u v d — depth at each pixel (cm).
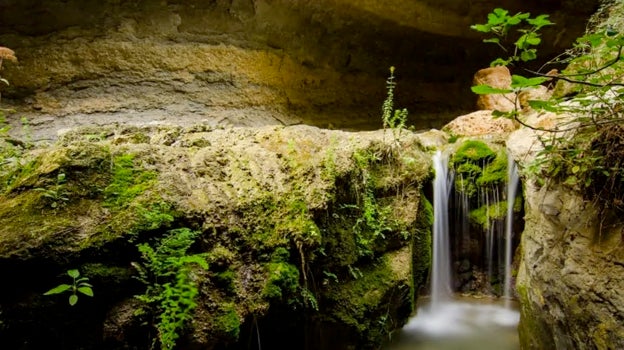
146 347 277
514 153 459
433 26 927
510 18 242
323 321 415
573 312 320
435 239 611
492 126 671
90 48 675
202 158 367
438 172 618
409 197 518
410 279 503
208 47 767
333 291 425
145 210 292
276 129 466
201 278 298
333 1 818
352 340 439
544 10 928
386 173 509
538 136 358
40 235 255
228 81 783
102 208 284
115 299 274
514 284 621
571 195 331
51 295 253
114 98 690
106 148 316
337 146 470
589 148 312
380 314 468
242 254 332
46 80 645
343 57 918
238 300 313
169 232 295
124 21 703
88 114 665
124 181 305
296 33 852
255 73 809
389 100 544
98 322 268
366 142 497
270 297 326
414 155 549
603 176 300
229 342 301
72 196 281
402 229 495
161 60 728
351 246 442
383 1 841
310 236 367
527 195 428
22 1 626
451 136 656
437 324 567
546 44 990
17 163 333
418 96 990
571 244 326
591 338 298
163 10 731
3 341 246
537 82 237
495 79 777
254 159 399
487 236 626
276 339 371
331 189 409
